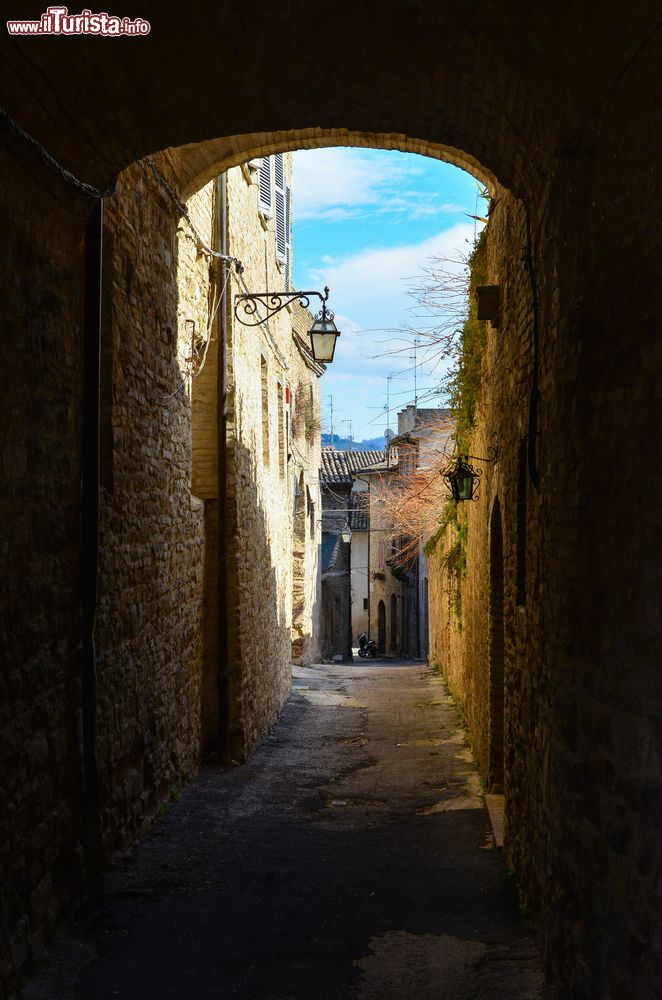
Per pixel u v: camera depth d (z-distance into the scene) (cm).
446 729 1402
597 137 409
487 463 1016
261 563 1352
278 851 764
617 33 357
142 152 621
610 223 386
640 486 341
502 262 851
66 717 571
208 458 1126
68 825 568
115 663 695
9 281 487
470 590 1278
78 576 596
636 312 348
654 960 316
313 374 2622
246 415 1226
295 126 652
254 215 1360
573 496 448
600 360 399
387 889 665
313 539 2669
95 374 605
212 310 1096
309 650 2542
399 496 2597
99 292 608
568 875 441
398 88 583
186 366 962
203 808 888
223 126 632
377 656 4194
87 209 588
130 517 742
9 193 483
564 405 474
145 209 785
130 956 529
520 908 620
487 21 451
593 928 393
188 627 985
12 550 489
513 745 715
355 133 861
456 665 1612
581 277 437
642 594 337
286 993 486
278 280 1667
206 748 1121
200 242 1017
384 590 4291
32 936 498
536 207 588
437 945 553
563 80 432
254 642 1259
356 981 501
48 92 497
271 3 496
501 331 857
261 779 1048
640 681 339
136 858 720
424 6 472
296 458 2236
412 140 859
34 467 522
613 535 376
